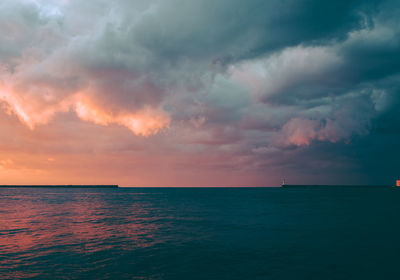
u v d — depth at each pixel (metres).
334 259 23.56
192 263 22.36
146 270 20.48
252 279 18.56
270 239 32.88
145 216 60.50
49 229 40.50
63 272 19.91
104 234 36.34
